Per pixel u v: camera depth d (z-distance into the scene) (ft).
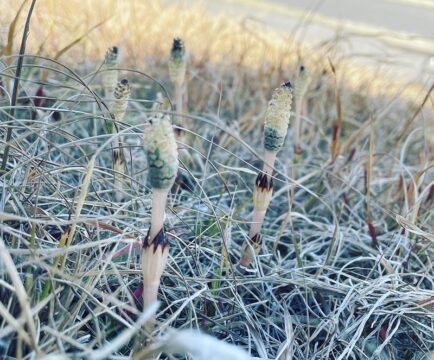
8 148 0.74
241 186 1.18
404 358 0.80
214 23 2.29
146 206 0.89
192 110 1.49
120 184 0.88
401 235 0.99
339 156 1.28
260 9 3.01
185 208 0.89
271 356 0.72
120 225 0.84
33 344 0.51
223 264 0.83
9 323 0.54
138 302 0.69
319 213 1.14
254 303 0.78
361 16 3.34
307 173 1.26
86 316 0.65
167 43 1.85
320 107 1.57
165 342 0.48
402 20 3.38
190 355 0.62
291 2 3.35
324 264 0.88
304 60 1.79
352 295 0.81
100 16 1.77
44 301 0.57
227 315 0.76
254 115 1.54
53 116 1.19
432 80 1.94
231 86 1.69
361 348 0.77
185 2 2.35
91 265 0.70
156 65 1.70
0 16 1.43
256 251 0.82
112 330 0.64
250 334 0.72
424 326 0.77
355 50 2.41
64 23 1.59
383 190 1.19
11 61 1.05
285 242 1.03
